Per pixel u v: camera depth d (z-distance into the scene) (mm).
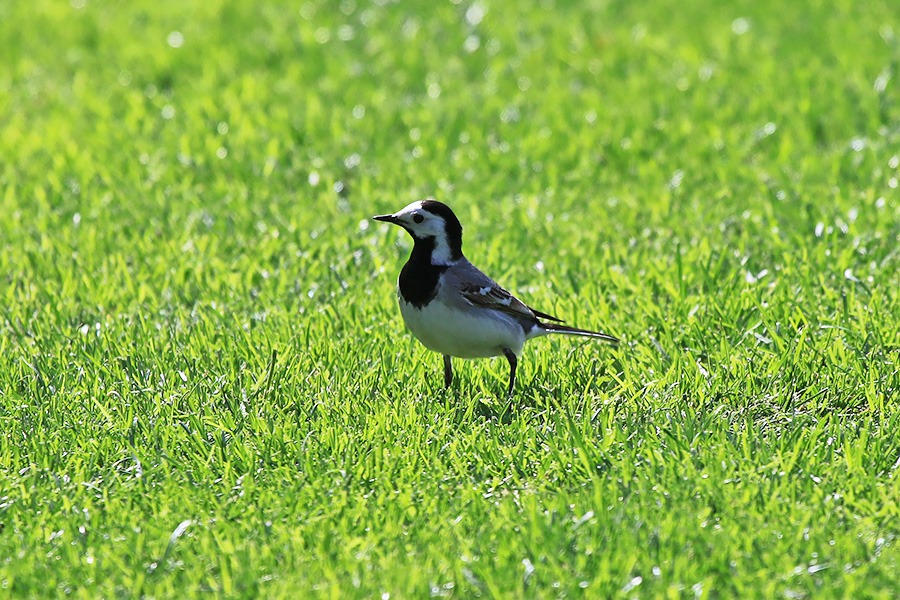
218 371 11703
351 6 26953
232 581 8297
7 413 10875
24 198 17609
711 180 17734
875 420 10820
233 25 25953
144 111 21047
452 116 20594
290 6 26984
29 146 19734
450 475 9844
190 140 19609
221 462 9961
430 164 18484
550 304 13133
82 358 11969
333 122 20234
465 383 11727
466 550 8625
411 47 24062
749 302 12961
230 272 14422
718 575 8289
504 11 26359
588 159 18594
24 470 9898
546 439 10344
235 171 18422
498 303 10984
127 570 8453
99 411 10828
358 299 13539
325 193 17359
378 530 9031
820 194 16625
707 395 11188
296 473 9844
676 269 13883
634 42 24094
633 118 20078
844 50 22562
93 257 15148
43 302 13773
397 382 11531
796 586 8234
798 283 13539
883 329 12102
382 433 10430
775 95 20828
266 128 20297
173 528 9062
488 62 23531
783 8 25875
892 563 8422
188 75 23172
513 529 8906
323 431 10414
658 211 16406
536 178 17922
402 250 15219
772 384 11320
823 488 9391
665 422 10609
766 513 9070
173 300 13789
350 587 8188
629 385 11328
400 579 8250
